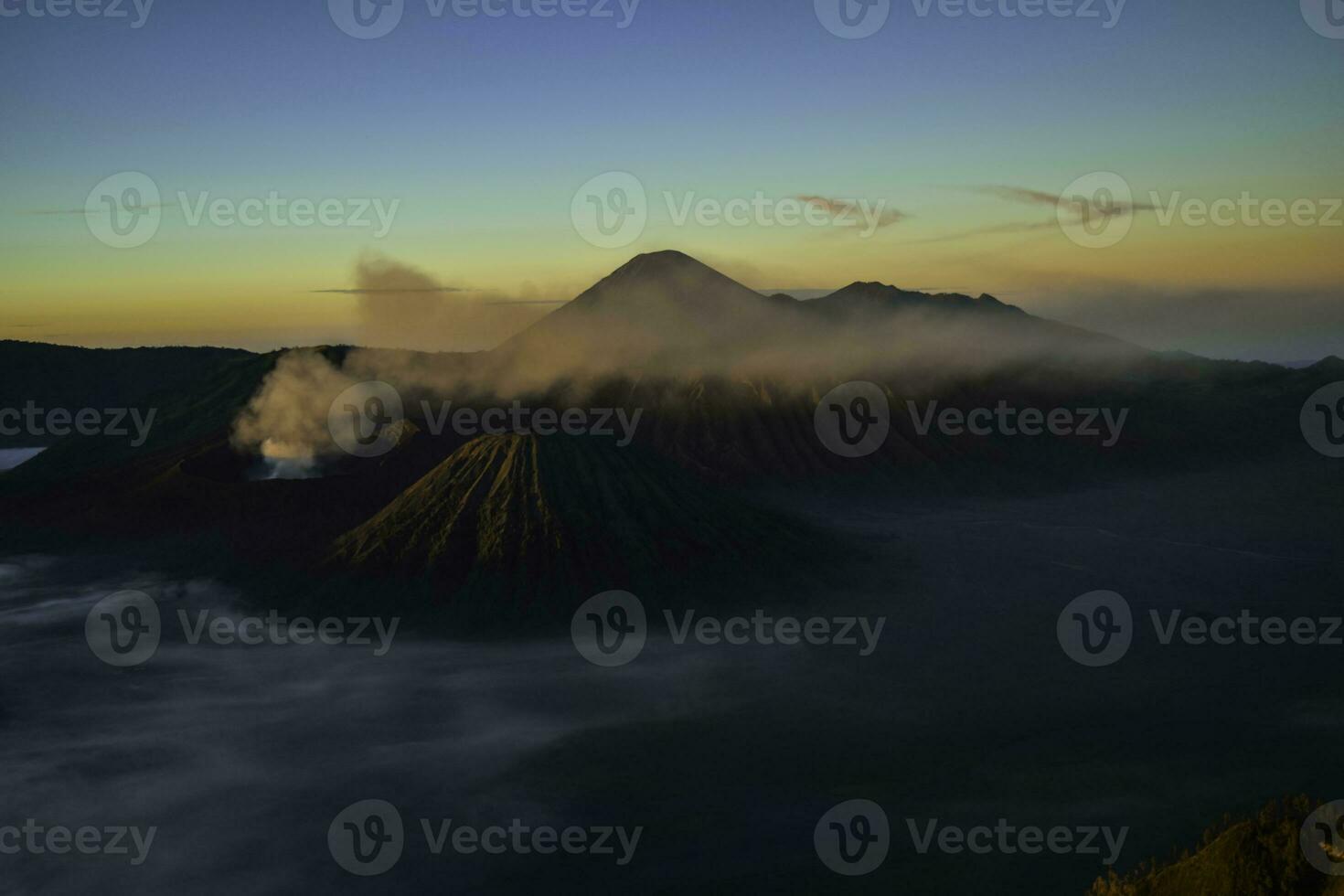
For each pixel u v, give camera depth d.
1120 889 22.22
